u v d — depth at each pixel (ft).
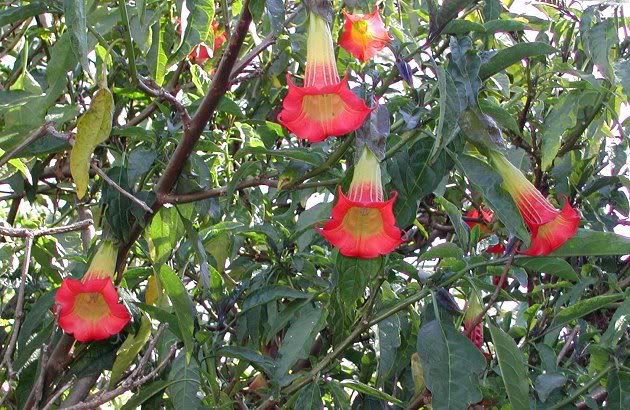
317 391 8.34
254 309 9.31
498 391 9.12
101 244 7.87
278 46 9.78
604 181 10.46
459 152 7.66
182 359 8.57
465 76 7.07
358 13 9.00
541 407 9.11
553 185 11.23
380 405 9.68
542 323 9.71
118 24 8.75
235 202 11.09
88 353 8.26
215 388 8.51
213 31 10.47
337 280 7.82
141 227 7.90
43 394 8.18
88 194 11.51
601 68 8.98
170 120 8.53
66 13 6.31
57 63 7.44
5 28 11.90
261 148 7.95
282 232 10.03
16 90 7.56
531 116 10.71
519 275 8.68
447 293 8.05
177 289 7.92
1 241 11.00
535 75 10.52
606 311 11.27
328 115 6.54
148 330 8.30
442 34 7.60
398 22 10.21
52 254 9.76
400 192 7.64
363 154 7.02
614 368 8.32
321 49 6.97
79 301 7.52
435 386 7.11
